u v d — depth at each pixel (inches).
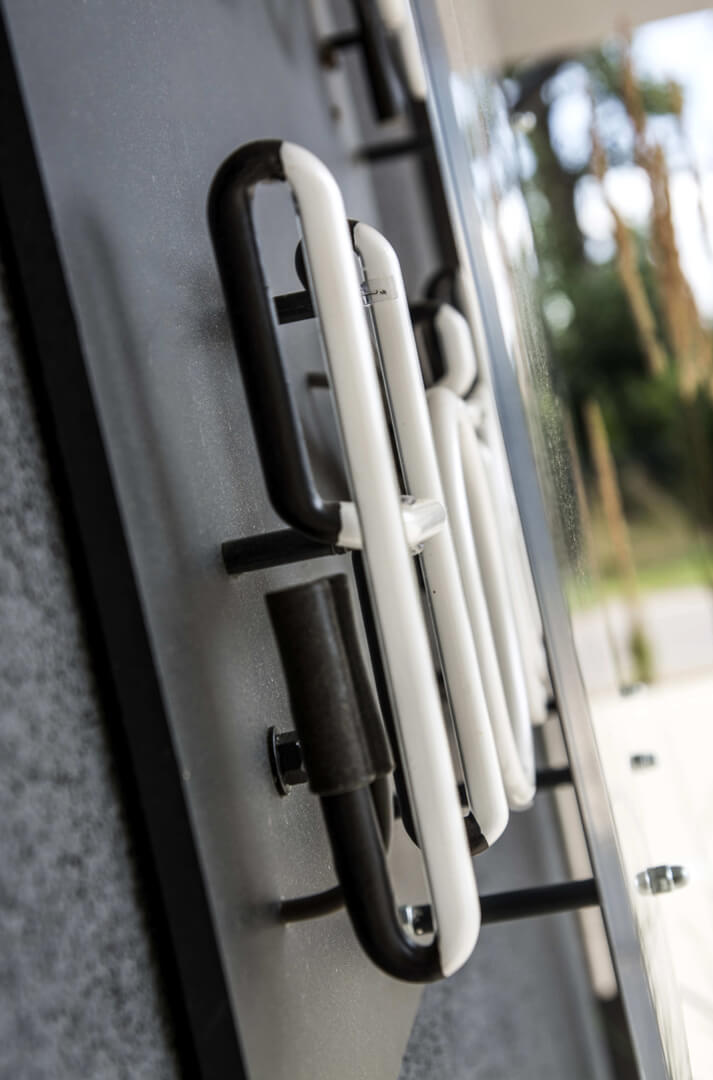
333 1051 15.1
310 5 31.6
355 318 12.6
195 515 13.5
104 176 12.6
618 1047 50.4
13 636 10.2
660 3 69.7
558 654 20.7
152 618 11.7
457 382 22.3
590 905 19.4
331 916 16.4
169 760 11.6
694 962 28.1
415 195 45.9
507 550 23.4
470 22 32.7
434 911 12.5
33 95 11.3
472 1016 34.3
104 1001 10.5
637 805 29.2
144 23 15.4
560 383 41.2
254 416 12.6
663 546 189.2
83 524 11.4
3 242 11.2
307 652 12.3
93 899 10.6
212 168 17.2
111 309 12.1
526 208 39.8
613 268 198.7
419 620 12.6
